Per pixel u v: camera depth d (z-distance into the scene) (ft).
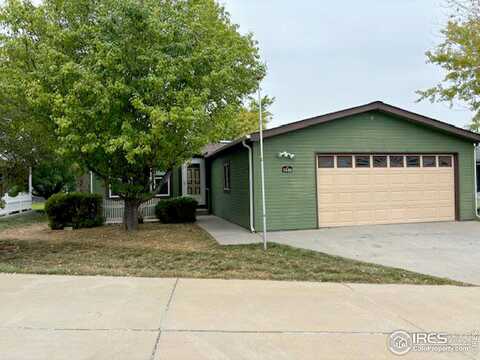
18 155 29.45
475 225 38.17
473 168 41.96
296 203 36.83
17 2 31.35
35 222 49.39
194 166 59.26
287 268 21.45
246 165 37.91
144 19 29.76
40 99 28.35
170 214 45.57
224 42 40.75
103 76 29.14
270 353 10.64
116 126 30.37
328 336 11.83
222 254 25.75
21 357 10.32
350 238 31.83
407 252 26.20
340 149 37.93
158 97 30.32
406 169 40.16
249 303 14.97
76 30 30.81
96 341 11.35
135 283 17.79
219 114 34.32
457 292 16.74
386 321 13.14
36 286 17.15
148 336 11.74
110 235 35.86
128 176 35.45
